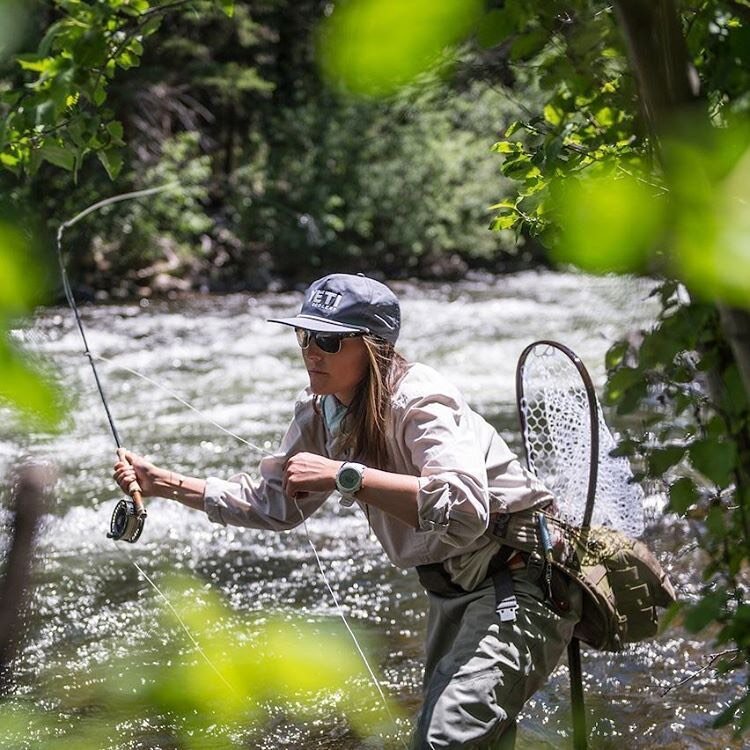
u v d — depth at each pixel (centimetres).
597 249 87
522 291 3588
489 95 3119
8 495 101
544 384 545
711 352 392
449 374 2073
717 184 86
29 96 414
